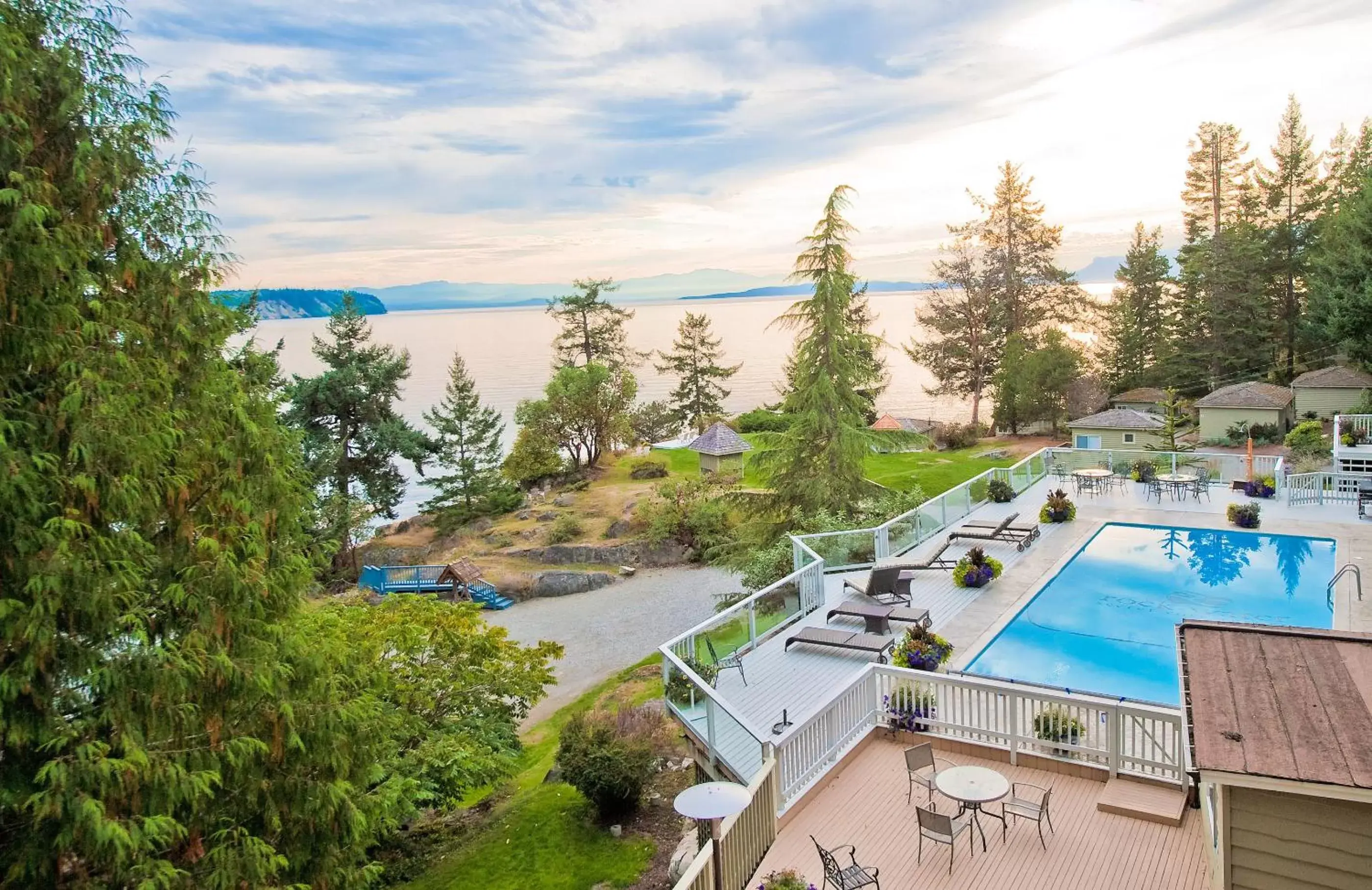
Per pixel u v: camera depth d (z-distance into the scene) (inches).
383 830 487.8
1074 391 2134.6
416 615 661.9
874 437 1071.6
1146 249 2303.2
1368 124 2059.5
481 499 1852.9
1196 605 703.1
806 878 344.8
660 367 2989.7
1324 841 250.4
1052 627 660.1
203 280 353.1
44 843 256.8
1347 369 1710.1
